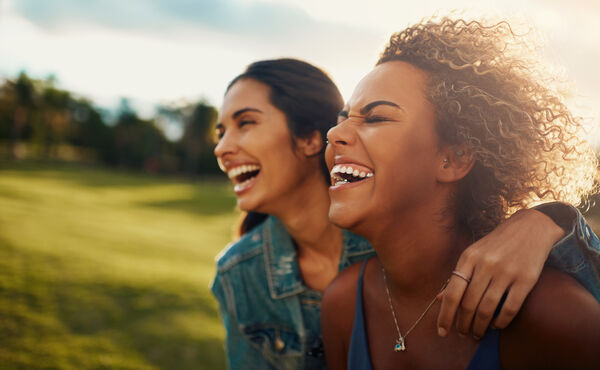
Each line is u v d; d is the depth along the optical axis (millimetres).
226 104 1876
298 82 1821
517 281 972
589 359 911
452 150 1149
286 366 2021
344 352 1481
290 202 1883
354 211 1124
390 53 1275
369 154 1113
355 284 1451
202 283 8930
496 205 1228
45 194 24328
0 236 10633
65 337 5305
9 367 4391
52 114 81562
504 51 1235
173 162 85500
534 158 1163
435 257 1188
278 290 1986
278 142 1812
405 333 1252
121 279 8211
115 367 4758
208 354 5477
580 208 1388
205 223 22703
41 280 7363
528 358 1009
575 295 964
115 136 86062
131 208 24969
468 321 997
